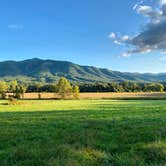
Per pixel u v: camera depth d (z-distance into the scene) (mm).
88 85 173250
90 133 17047
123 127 21359
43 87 159375
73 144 13383
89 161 10320
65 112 42875
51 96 131250
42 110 49562
